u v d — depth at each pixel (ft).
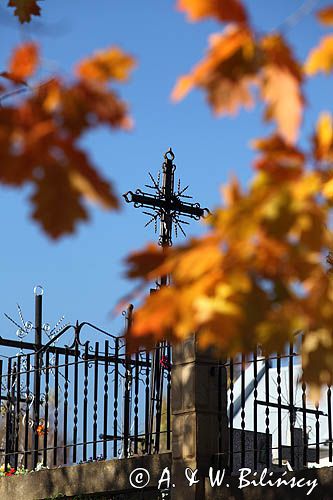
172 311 16.94
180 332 17.70
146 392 69.72
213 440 61.77
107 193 13.44
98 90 14.53
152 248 17.17
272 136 15.75
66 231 13.50
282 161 16.10
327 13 15.16
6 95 15.05
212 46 15.10
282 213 15.69
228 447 62.59
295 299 17.03
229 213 15.92
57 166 13.56
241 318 16.81
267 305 16.96
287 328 17.26
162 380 78.89
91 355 75.92
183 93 14.88
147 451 68.59
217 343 17.47
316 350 18.66
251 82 14.92
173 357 64.64
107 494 68.23
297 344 18.93
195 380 62.18
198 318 16.94
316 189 16.15
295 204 15.80
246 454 81.82
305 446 57.57
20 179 13.55
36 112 14.35
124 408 69.46
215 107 14.92
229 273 16.58
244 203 15.89
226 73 14.82
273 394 103.55
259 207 15.81
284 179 16.17
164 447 85.10
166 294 17.16
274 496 56.75
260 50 14.94
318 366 18.67
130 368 71.41
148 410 69.41
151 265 17.25
